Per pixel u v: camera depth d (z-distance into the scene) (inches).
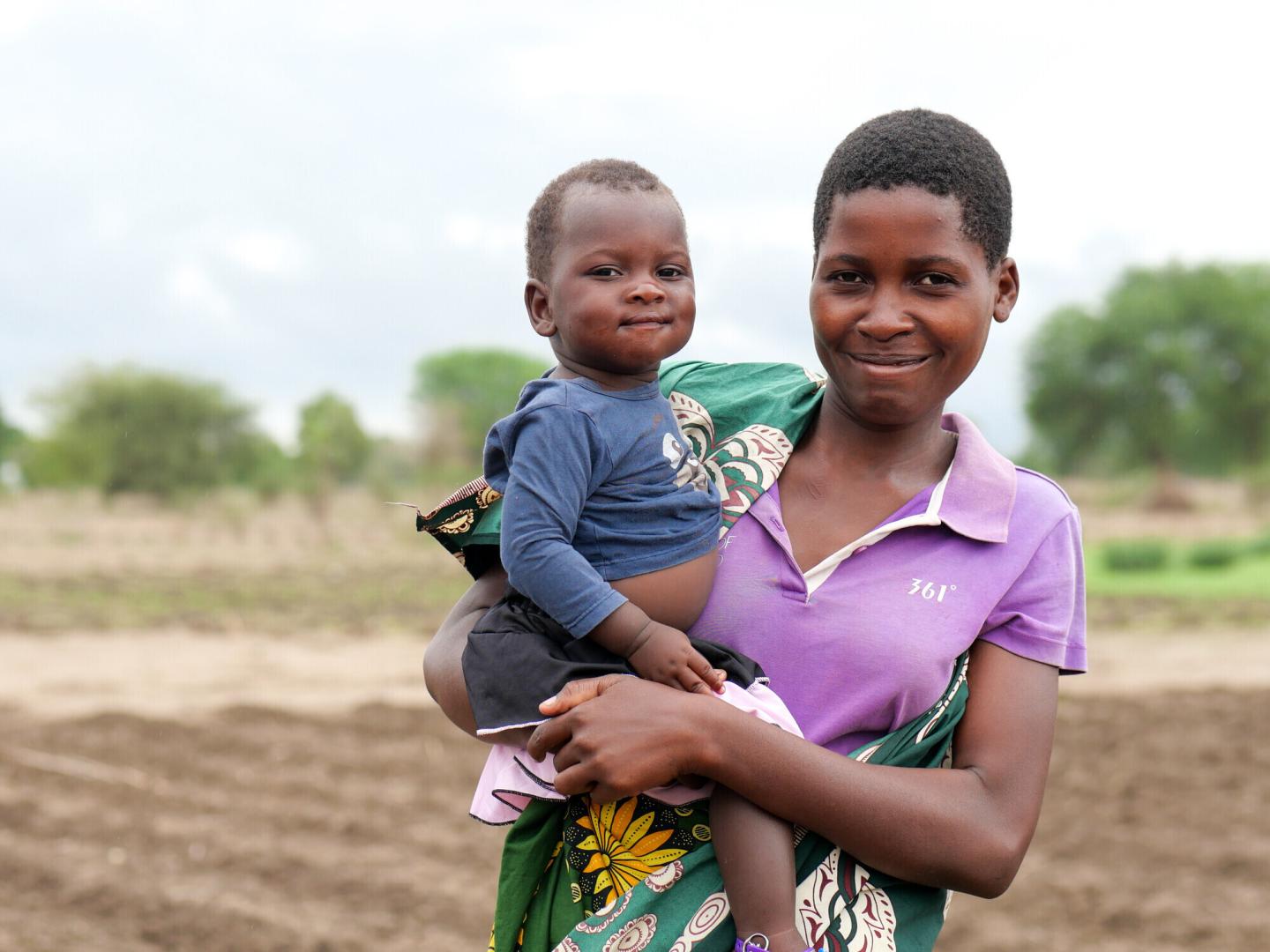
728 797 86.8
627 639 88.7
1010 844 87.7
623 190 95.4
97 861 311.9
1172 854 322.7
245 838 332.2
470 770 401.7
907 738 89.9
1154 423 1982.0
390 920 285.1
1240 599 887.1
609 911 87.9
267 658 612.4
